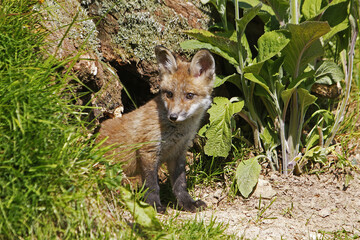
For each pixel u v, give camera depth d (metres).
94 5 8.85
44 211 5.20
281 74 9.00
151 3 9.21
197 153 9.70
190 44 8.50
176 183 8.45
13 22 6.59
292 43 8.10
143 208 5.93
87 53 7.90
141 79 9.59
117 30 8.98
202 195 8.79
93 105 8.27
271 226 7.24
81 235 5.21
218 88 10.09
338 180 8.83
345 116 9.95
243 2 9.61
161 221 6.90
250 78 8.11
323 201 8.26
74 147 5.72
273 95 8.74
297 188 8.63
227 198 8.53
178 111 8.00
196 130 8.79
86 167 5.69
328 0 9.12
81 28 8.14
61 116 5.84
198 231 6.41
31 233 5.02
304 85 9.00
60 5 7.42
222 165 9.38
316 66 9.29
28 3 7.16
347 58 9.50
